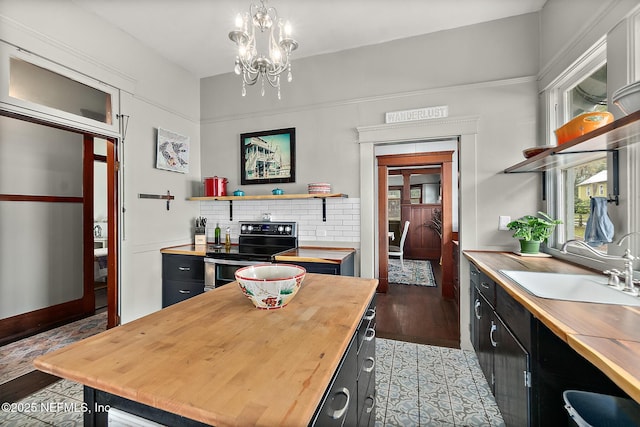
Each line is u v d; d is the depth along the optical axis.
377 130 2.89
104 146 4.25
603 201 1.58
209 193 3.31
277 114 3.33
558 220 2.23
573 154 1.73
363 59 2.99
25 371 2.17
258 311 1.08
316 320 0.99
